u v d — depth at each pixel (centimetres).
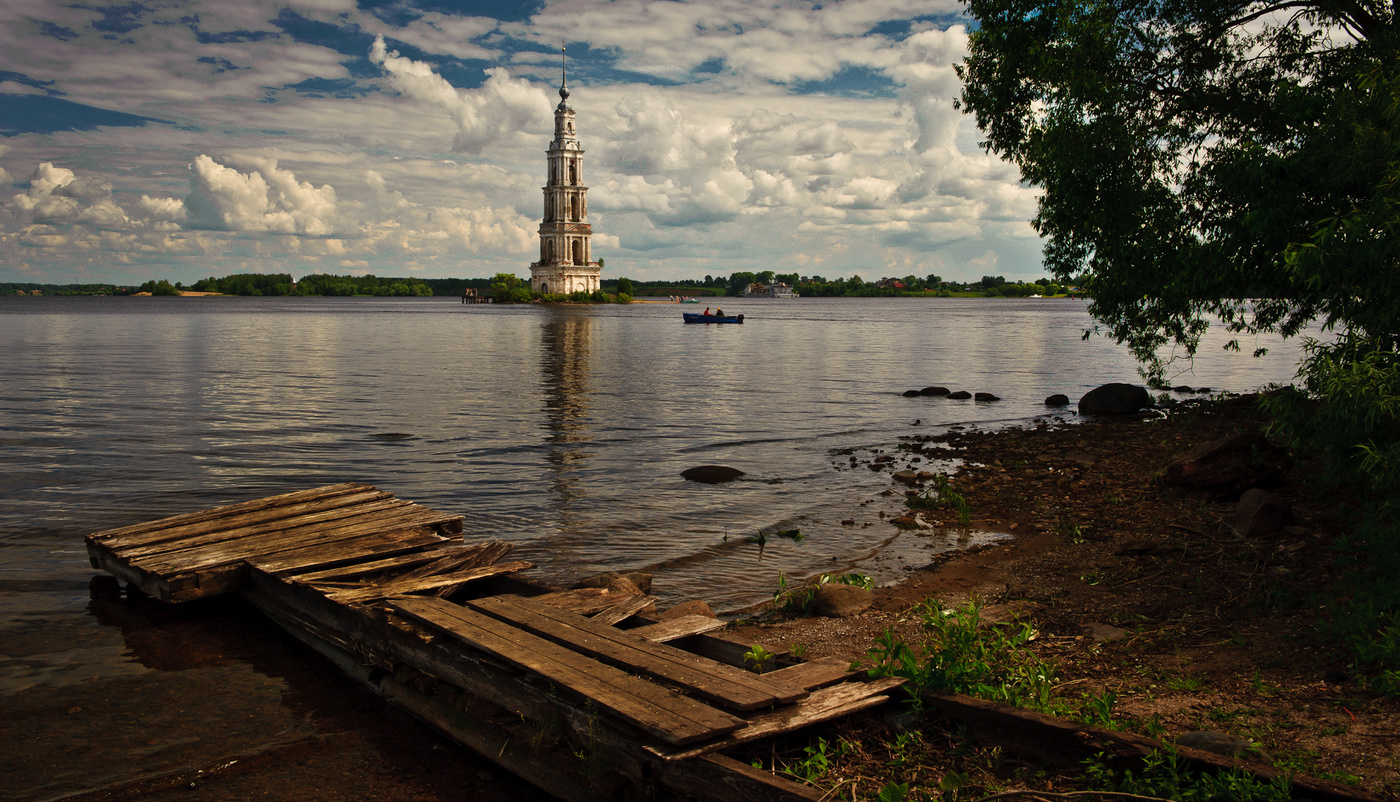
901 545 1114
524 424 2247
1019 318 12088
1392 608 644
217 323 8931
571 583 953
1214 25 1678
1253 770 422
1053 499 1308
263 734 620
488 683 587
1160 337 1900
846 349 5588
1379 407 675
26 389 2919
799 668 580
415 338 6562
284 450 1827
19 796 526
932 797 456
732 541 1139
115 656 757
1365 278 757
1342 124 1221
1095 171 1653
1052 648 696
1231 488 1155
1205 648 666
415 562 862
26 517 1235
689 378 3581
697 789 459
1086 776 459
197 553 888
